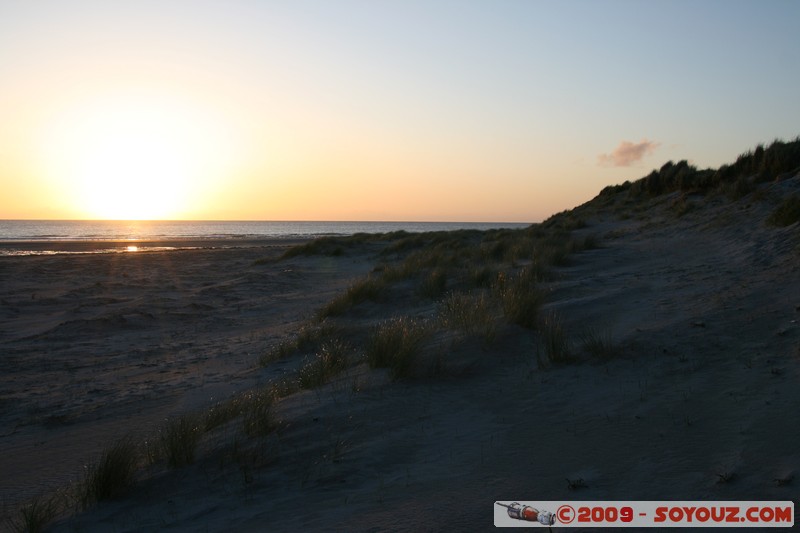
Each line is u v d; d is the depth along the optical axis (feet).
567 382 22.84
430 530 13.28
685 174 90.38
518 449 17.49
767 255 39.06
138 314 56.39
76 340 49.29
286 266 93.35
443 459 17.38
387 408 21.77
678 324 26.99
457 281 50.85
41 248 182.09
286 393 26.73
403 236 135.13
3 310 65.26
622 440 17.17
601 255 56.75
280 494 16.15
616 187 121.70
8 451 25.58
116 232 395.55
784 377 19.63
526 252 62.54
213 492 16.79
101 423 28.17
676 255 50.93
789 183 60.39
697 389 20.04
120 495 17.65
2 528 17.06
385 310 46.83
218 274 94.89
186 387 33.09
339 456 18.07
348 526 13.84
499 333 29.43
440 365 25.93
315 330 39.60
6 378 38.75
